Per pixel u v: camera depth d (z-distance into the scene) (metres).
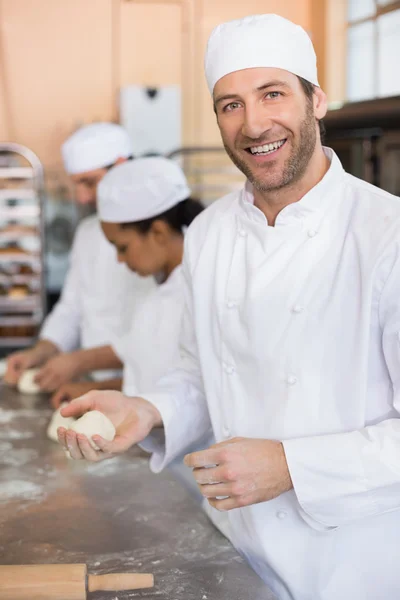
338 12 4.72
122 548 1.20
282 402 1.14
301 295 1.13
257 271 1.17
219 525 1.27
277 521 1.17
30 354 2.50
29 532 1.26
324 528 1.11
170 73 5.85
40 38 5.71
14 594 0.98
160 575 1.10
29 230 4.67
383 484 1.03
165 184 1.71
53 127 5.79
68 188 5.69
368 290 1.05
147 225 1.75
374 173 2.64
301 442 1.05
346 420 1.10
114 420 1.26
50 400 2.20
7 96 5.73
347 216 1.14
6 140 5.75
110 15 5.74
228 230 1.26
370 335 1.08
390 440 1.03
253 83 1.07
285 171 1.10
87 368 2.27
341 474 1.03
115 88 5.82
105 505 1.38
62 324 2.69
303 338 1.12
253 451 1.03
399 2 3.92
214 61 1.11
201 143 5.89
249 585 1.07
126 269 2.48
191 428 1.36
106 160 2.38
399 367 1.05
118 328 2.54
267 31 1.07
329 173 1.15
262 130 1.06
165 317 1.82
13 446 1.75
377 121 2.43
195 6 5.75
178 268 1.79
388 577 1.14
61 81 5.77
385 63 4.13
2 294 4.58
